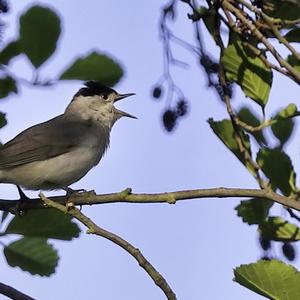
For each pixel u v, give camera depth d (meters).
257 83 9.80
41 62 6.83
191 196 8.34
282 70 9.41
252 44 10.20
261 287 5.73
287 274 5.68
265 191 8.38
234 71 9.91
